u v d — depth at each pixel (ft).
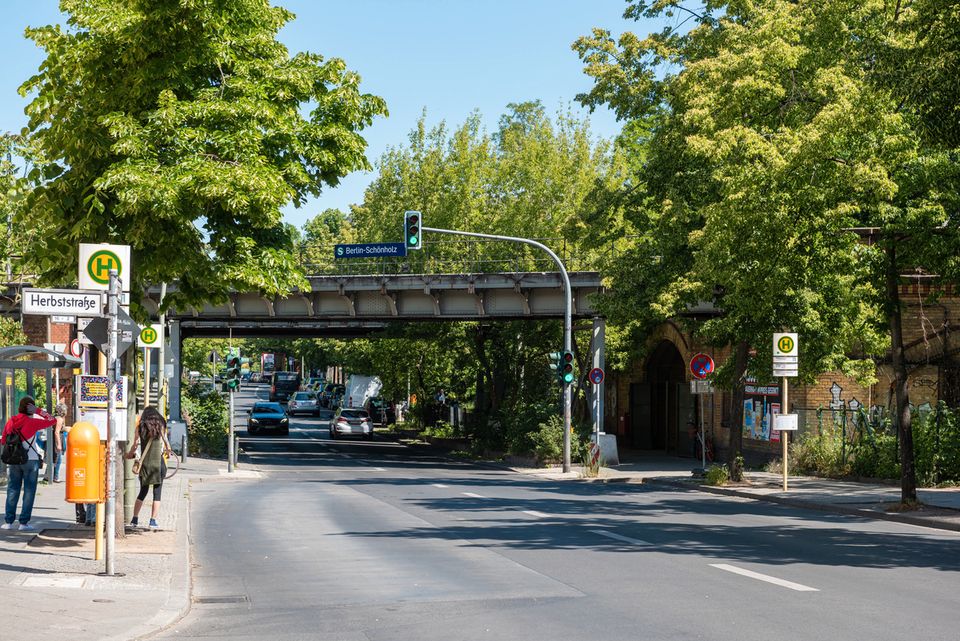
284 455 153.79
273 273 51.06
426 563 42.73
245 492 85.25
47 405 87.81
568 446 115.03
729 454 89.97
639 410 167.22
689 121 82.38
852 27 75.10
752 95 78.95
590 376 125.08
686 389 147.43
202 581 38.60
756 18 82.23
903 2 66.85
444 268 176.24
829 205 68.33
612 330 148.66
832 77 73.00
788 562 42.14
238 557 45.14
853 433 98.07
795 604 32.48
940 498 73.36
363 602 33.96
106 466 39.78
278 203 48.11
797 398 116.16
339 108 53.78
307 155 52.26
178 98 50.21
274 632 29.22
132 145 47.03
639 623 29.73
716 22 96.27
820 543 48.80
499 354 163.94
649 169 100.83
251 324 193.16
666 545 47.98
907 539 51.19
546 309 141.28
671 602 33.01
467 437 182.91
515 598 34.24
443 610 32.35
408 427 239.09
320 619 31.12
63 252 50.19
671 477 102.47
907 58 57.26
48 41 49.85
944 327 110.01
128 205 46.80
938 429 86.07
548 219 172.96
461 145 184.14
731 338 90.12
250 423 218.38
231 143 48.70
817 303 85.71
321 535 53.36
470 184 181.68
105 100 49.34
